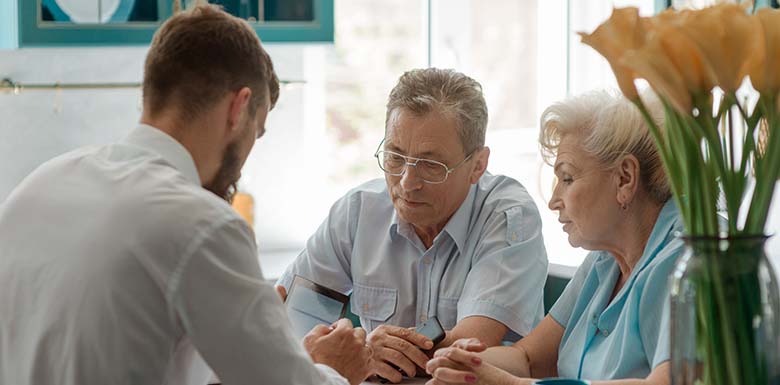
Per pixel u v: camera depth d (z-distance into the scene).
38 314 1.27
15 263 1.30
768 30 1.06
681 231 1.61
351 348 1.74
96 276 1.24
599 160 1.66
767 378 1.11
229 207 1.31
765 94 1.09
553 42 3.73
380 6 6.22
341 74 6.20
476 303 2.08
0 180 3.23
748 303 1.11
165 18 2.97
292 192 3.54
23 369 1.28
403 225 2.22
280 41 3.04
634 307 1.63
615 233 1.70
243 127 1.42
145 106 1.40
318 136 3.65
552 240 3.43
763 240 1.13
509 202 2.22
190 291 1.25
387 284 2.26
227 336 1.27
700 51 1.05
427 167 2.07
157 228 1.25
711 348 1.11
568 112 1.70
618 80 1.15
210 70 1.36
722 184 1.12
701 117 1.10
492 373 1.69
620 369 1.64
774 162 1.10
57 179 1.34
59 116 3.27
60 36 2.88
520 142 3.79
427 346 1.93
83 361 1.24
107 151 1.37
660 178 1.64
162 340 1.27
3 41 2.94
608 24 1.14
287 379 1.31
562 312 1.94
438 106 2.05
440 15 3.85
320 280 2.33
